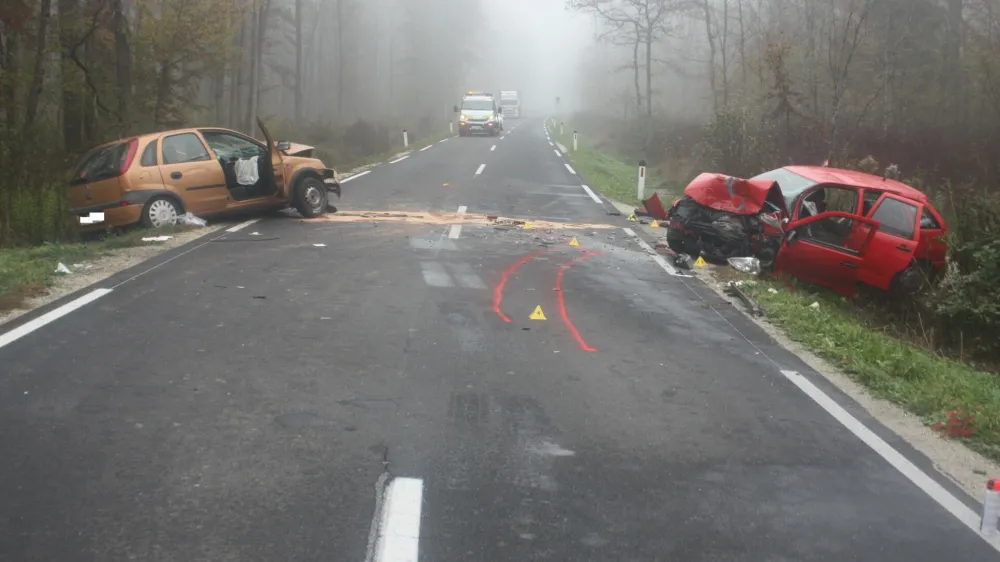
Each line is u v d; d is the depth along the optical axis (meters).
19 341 6.52
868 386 6.69
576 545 3.84
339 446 4.82
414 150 36.31
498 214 16.08
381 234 12.73
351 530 3.87
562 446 5.02
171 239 11.42
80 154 17.28
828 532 4.09
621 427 5.39
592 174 26.03
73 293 8.17
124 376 5.81
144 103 20.77
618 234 14.20
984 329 10.73
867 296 11.69
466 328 7.59
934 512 4.39
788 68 28.86
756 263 11.48
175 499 4.08
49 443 4.65
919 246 11.34
